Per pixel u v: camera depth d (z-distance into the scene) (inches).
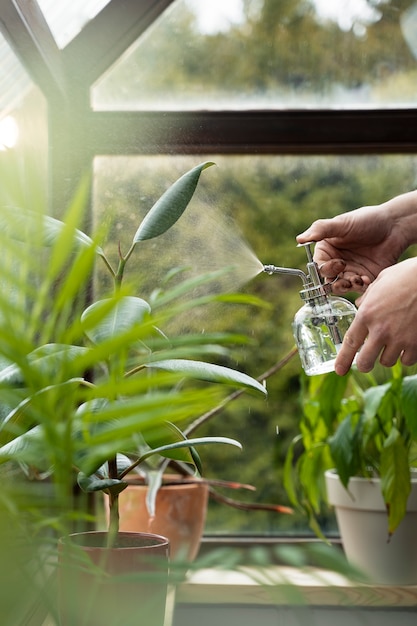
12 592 19.5
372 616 55.3
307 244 41.8
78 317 23.5
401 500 49.4
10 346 18.4
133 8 57.1
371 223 46.5
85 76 57.7
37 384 20.0
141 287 58.2
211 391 19.6
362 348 38.9
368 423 52.0
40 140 54.3
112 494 32.5
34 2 47.1
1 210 20.8
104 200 58.8
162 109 59.6
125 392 20.6
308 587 51.1
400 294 37.4
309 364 40.1
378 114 59.5
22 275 21.3
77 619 27.7
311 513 55.7
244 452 60.8
